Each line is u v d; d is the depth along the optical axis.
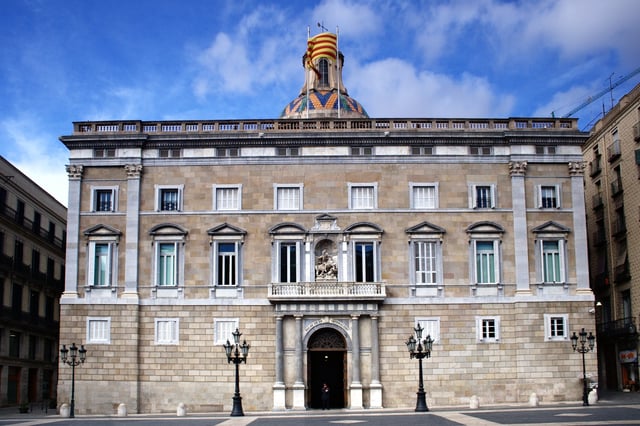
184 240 62.81
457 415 48.03
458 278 62.41
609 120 74.81
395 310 61.75
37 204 82.56
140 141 63.84
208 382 60.88
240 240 62.72
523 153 64.06
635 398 61.81
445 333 61.59
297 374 60.38
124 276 62.22
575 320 61.75
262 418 50.50
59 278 88.81
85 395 60.50
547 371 60.88
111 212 63.19
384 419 46.38
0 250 72.38
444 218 63.31
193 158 64.06
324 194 63.53
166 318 61.78
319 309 61.09
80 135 63.94
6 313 72.56
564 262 62.59
